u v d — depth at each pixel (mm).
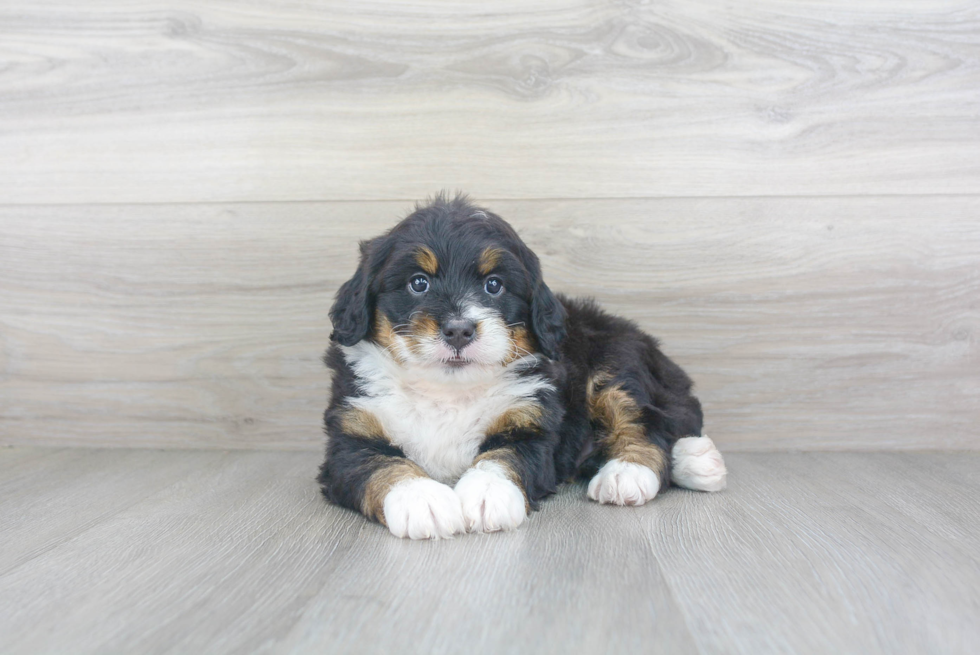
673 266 771
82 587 430
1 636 376
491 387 607
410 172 771
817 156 762
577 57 760
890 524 531
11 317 791
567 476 638
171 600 412
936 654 356
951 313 763
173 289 785
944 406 770
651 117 762
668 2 754
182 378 791
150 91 773
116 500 600
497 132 766
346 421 601
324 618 390
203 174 777
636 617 390
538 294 610
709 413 779
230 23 766
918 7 749
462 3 757
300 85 768
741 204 766
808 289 769
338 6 760
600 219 770
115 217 782
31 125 780
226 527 530
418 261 580
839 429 777
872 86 756
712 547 486
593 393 651
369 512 534
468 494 525
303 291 779
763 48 758
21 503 593
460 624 383
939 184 758
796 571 446
